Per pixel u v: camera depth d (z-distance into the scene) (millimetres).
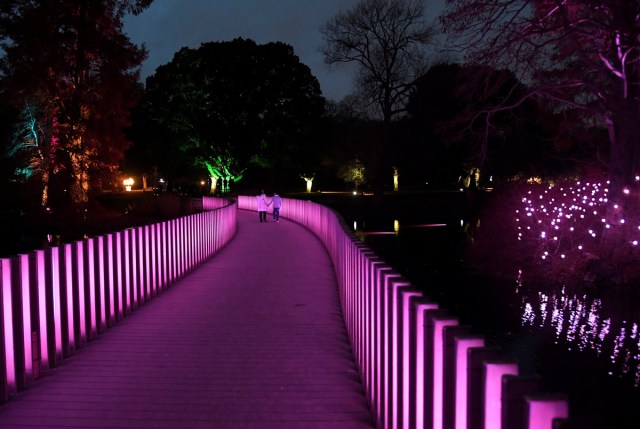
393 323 3922
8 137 30922
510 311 13281
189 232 13211
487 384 2096
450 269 19094
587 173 23641
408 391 3398
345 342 7168
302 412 4887
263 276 12609
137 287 9227
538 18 15477
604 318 12531
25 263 5418
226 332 7637
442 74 41875
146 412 4863
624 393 8406
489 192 42844
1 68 28531
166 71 59219
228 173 56406
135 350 6750
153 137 60156
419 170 51188
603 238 16953
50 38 28562
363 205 48906
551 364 9594
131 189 87250
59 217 26781
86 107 30406
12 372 5168
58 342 6172
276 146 55875
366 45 43594
